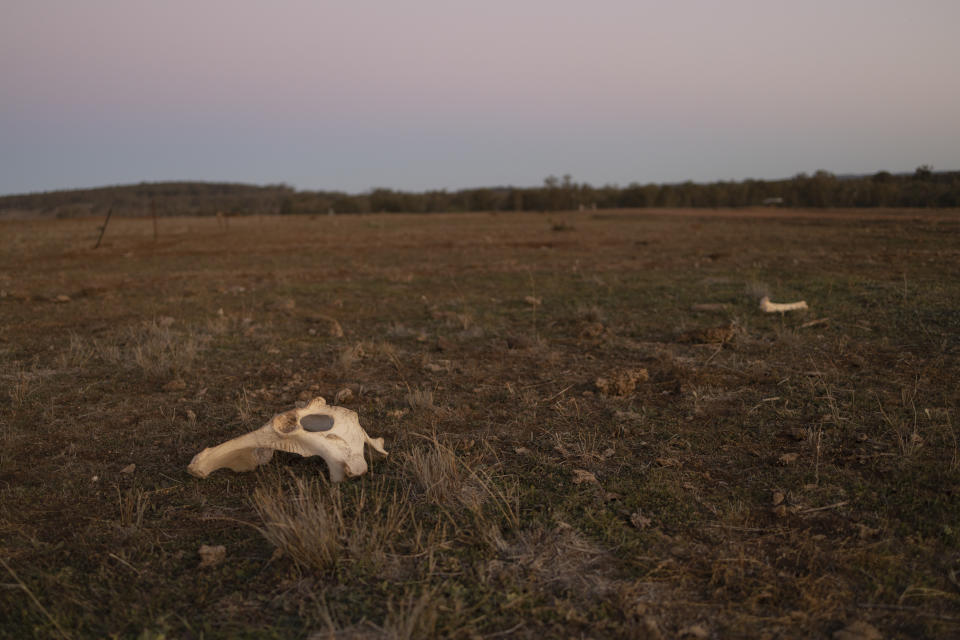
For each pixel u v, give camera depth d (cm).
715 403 485
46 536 312
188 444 430
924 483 341
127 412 493
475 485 358
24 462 401
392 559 286
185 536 312
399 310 957
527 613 247
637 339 720
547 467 382
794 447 398
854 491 337
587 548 291
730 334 680
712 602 250
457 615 243
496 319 857
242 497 355
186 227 3825
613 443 416
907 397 473
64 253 2105
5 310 964
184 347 683
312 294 1135
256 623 244
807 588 257
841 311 805
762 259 1502
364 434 397
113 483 371
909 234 1969
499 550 292
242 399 521
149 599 260
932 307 789
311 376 591
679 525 310
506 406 497
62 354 668
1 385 561
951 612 240
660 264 1495
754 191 6425
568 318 844
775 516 317
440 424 460
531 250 2034
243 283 1311
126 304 1023
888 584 258
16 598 263
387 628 235
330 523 299
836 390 498
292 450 378
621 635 232
